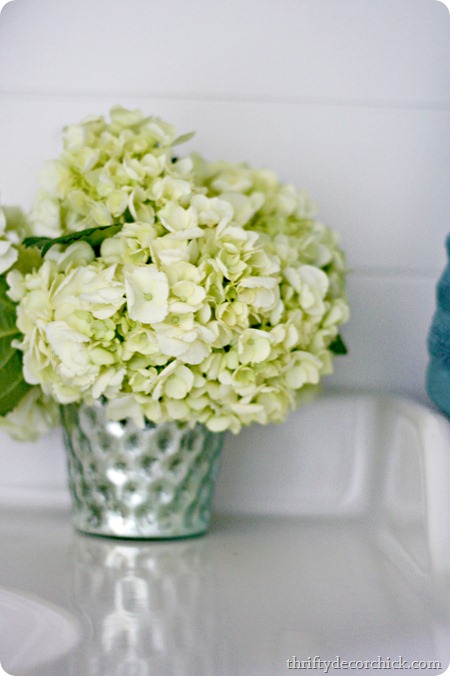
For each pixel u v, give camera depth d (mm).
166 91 900
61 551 714
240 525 841
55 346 624
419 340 927
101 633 522
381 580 662
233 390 655
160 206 662
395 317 928
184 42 898
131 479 729
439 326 712
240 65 902
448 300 709
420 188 921
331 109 911
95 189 681
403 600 611
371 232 921
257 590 625
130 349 622
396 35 911
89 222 665
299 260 729
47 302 638
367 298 925
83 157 685
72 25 893
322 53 907
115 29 895
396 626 554
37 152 897
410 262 924
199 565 685
